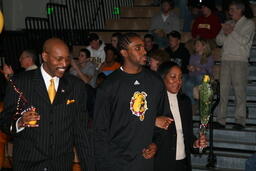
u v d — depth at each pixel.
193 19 10.91
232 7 8.17
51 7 11.81
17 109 4.25
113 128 4.53
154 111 4.58
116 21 12.63
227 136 8.07
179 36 8.64
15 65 11.09
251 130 7.98
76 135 4.52
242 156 7.53
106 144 4.52
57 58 4.19
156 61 6.04
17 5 12.36
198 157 7.68
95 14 13.00
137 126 4.50
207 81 4.73
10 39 11.13
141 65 4.58
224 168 7.51
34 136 4.25
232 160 7.48
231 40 8.19
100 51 10.47
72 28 12.36
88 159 4.51
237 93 8.15
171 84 5.06
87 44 12.20
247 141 7.96
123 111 4.50
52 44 4.21
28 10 12.57
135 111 4.48
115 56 9.25
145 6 13.16
